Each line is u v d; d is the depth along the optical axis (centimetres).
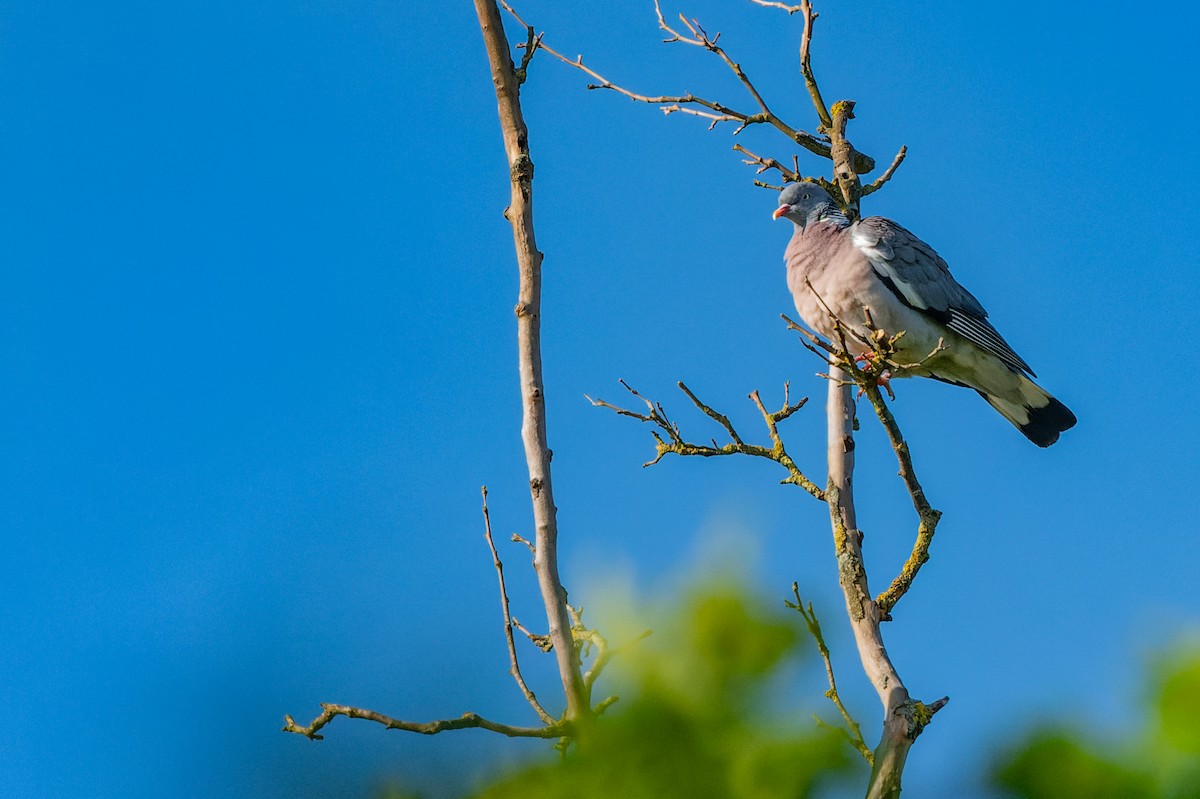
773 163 1445
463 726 630
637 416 1118
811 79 1457
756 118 1446
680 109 1455
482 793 432
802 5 1423
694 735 407
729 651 409
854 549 1070
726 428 1112
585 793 415
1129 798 392
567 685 796
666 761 409
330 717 590
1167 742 392
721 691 410
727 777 407
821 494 1107
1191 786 388
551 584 833
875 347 1080
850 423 1146
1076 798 399
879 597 1048
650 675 412
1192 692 389
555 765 425
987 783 411
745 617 409
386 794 434
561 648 814
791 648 409
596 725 419
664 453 1115
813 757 407
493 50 905
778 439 1121
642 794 410
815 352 1091
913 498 1079
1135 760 396
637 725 411
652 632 413
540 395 872
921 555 1062
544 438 868
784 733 409
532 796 423
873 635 1007
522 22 919
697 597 411
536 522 850
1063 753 401
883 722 838
